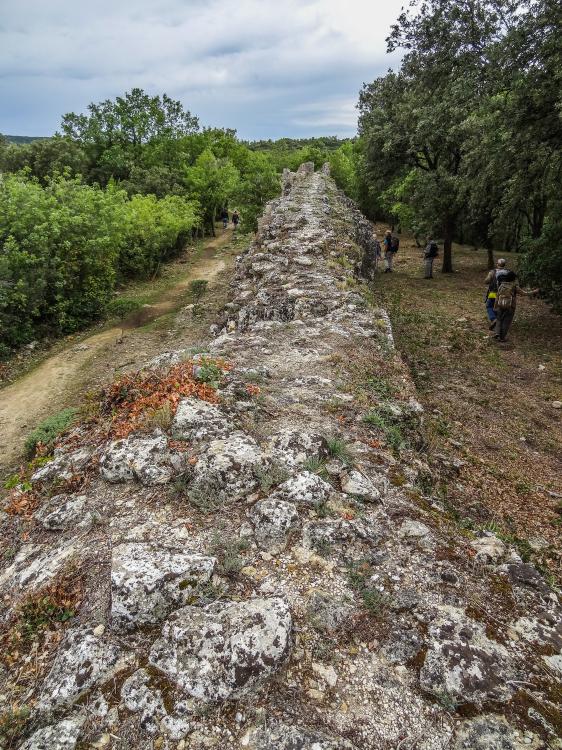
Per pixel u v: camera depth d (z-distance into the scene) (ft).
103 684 8.55
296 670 8.66
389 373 22.99
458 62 55.31
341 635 9.30
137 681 8.41
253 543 11.53
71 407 36.14
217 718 7.88
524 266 45.65
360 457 15.20
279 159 215.31
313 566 10.92
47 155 116.88
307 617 9.62
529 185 41.93
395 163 73.72
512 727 7.66
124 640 9.27
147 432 15.48
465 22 53.16
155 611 9.53
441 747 7.45
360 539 11.64
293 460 14.08
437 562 11.15
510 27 38.93
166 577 9.92
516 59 36.55
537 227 73.31
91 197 65.57
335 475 13.98
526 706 8.02
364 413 18.02
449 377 33.47
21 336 50.16
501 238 81.66
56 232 52.85
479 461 22.88
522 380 33.04
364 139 74.43
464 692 8.14
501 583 10.87
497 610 10.07
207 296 66.69
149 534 11.88
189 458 13.85
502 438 25.75
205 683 8.21
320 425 16.63
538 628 9.63
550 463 23.72
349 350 24.22
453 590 10.41
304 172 97.35
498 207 50.11
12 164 113.80
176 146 151.53
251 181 90.48
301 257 38.40
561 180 41.60
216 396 17.16
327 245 41.22
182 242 102.63
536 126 36.96
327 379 20.54
